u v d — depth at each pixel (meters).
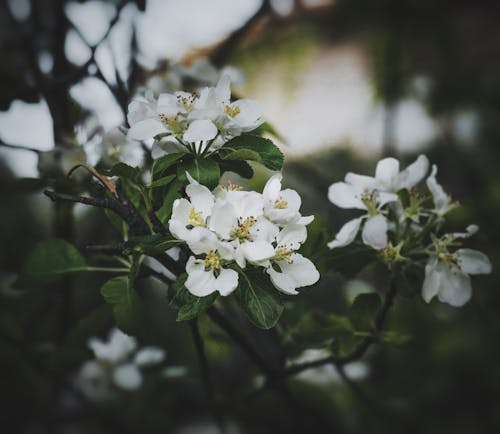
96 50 0.67
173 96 0.53
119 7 0.68
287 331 0.69
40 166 0.66
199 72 0.76
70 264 0.60
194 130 0.49
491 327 1.04
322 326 0.71
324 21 1.05
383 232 0.57
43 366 0.79
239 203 0.49
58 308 0.84
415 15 0.97
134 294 0.54
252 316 0.48
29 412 0.89
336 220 0.94
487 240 0.62
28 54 0.71
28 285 0.59
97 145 0.66
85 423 0.98
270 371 0.66
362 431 0.94
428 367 1.06
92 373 0.83
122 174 0.50
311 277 0.50
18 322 0.79
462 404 1.03
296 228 0.50
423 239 0.61
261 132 0.64
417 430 0.97
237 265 0.49
